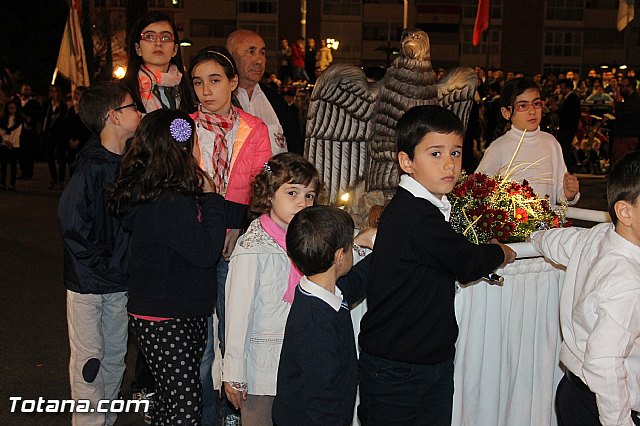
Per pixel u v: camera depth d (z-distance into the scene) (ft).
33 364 15.78
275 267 9.79
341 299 8.77
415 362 8.82
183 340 10.00
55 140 45.21
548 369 10.96
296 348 8.48
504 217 10.39
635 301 7.54
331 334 8.44
